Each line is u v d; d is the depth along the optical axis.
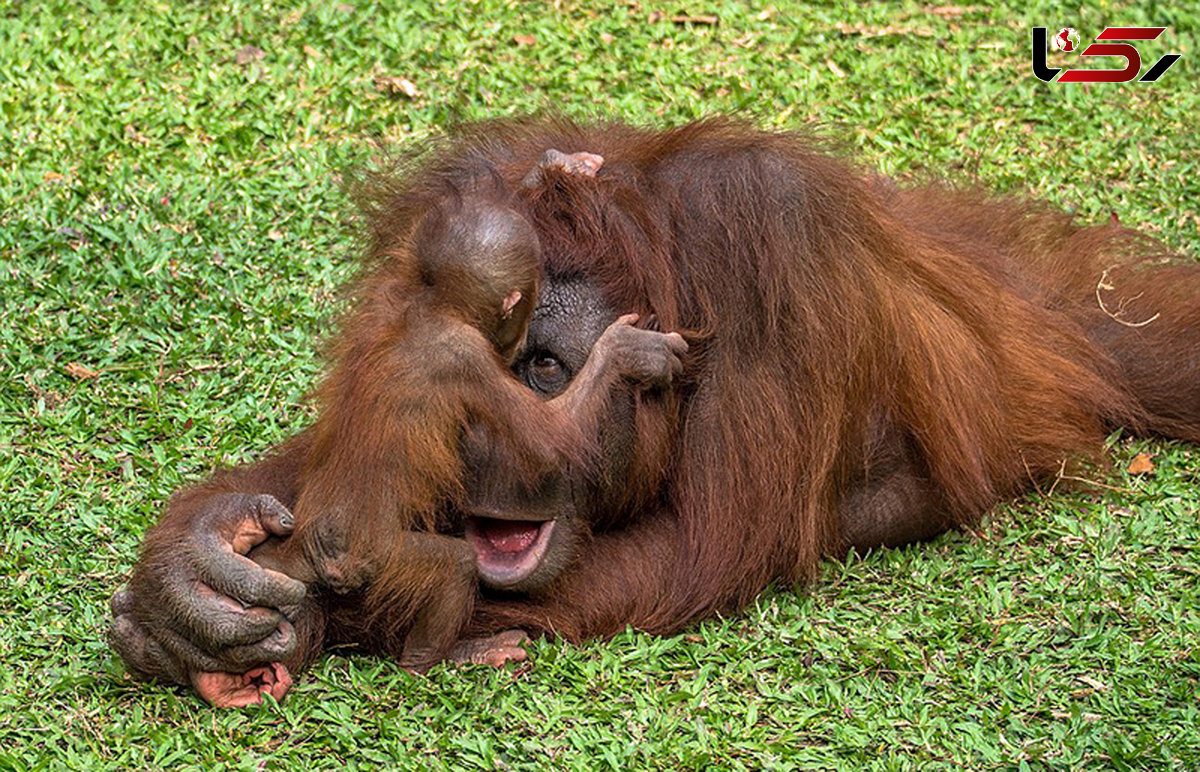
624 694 9.30
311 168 15.07
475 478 9.48
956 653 9.73
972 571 10.60
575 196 9.76
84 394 12.30
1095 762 8.86
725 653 9.65
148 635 9.05
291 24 17.36
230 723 8.98
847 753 8.91
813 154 10.10
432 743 8.86
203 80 16.33
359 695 9.20
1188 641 9.84
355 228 11.27
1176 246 14.27
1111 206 14.90
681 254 9.90
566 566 9.77
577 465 9.48
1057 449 11.40
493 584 9.68
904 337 10.19
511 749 8.81
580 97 16.42
